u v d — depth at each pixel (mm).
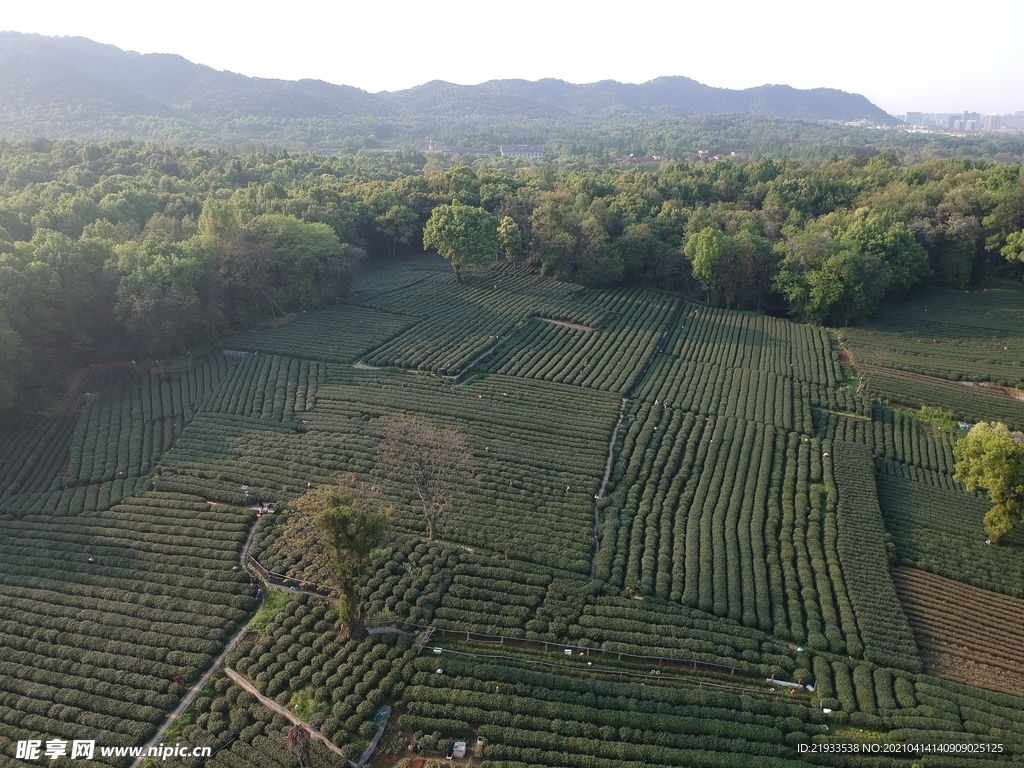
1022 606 54250
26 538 55125
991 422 81000
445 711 40094
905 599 53938
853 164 181125
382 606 47906
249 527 56719
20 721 39500
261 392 78875
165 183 133125
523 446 69938
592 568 54219
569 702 41281
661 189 159500
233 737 38719
